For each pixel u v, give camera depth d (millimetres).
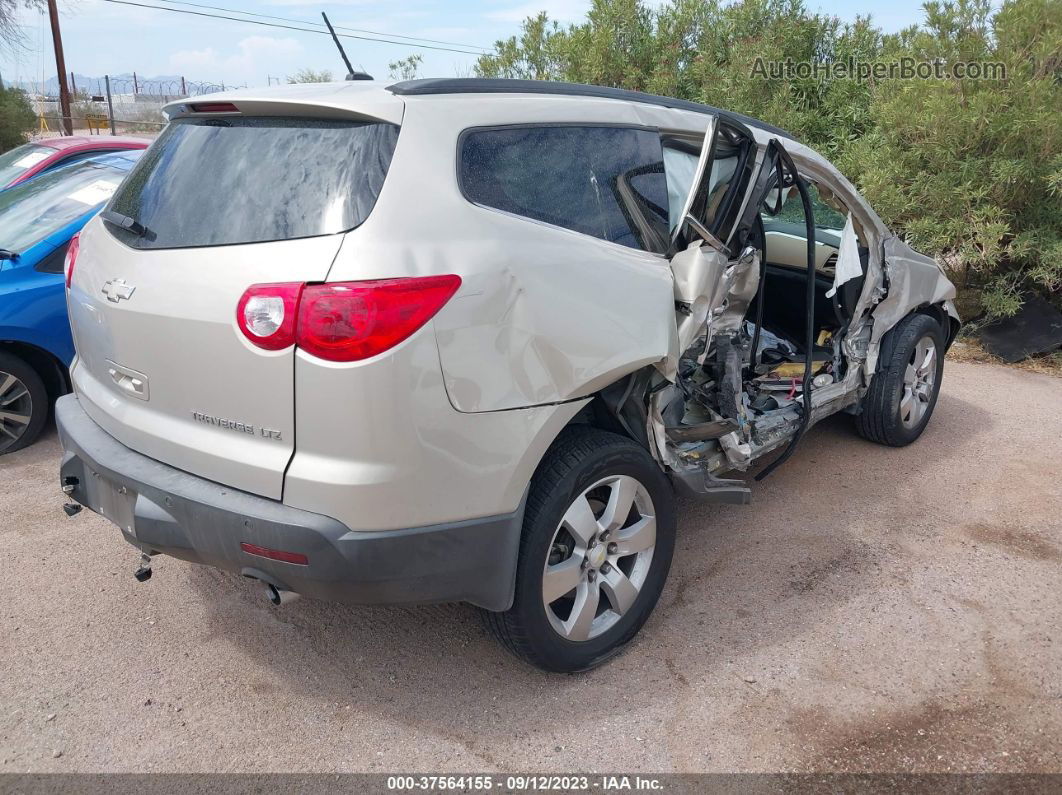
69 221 4863
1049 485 4426
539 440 2482
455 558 2369
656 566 3033
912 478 4496
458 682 2844
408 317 2166
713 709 2715
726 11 9461
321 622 3174
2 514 3951
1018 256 6730
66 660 2918
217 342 2285
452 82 2607
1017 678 2873
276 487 2258
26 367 4637
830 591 3406
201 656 2959
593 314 2607
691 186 2973
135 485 2492
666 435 3107
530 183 2627
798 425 3814
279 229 2299
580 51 9836
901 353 4594
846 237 4000
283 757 2498
